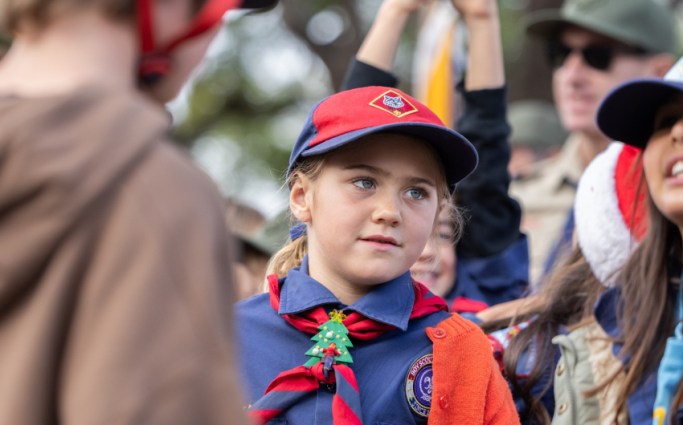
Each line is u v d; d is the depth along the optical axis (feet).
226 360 5.69
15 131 5.59
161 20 6.23
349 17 48.01
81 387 5.42
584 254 12.42
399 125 9.59
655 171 11.03
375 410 9.44
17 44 6.41
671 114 11.00
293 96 54.85
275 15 51.78
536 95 39.96
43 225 5.52
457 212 12.39
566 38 21.74
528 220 22.88
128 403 5.34
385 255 9.62
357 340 9.80
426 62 19.54
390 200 9.64
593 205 12.31
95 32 6.05
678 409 10.50
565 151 23.70
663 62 21.50
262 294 10.39
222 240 5.96
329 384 9.53
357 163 9.68
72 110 5.72
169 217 5.68
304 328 9.81
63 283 5.55
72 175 5.52
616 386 11.37
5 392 5.53
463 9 15.21
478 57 15.08
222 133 53.57
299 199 10.32
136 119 5.82
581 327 12.01
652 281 11.43
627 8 21.24
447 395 9.60
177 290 5.60
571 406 11.43
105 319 5.49
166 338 5.51
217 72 53.83
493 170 14.87
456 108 18.58
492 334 12.40
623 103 11.44
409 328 9.98
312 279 9.94
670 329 11.35
